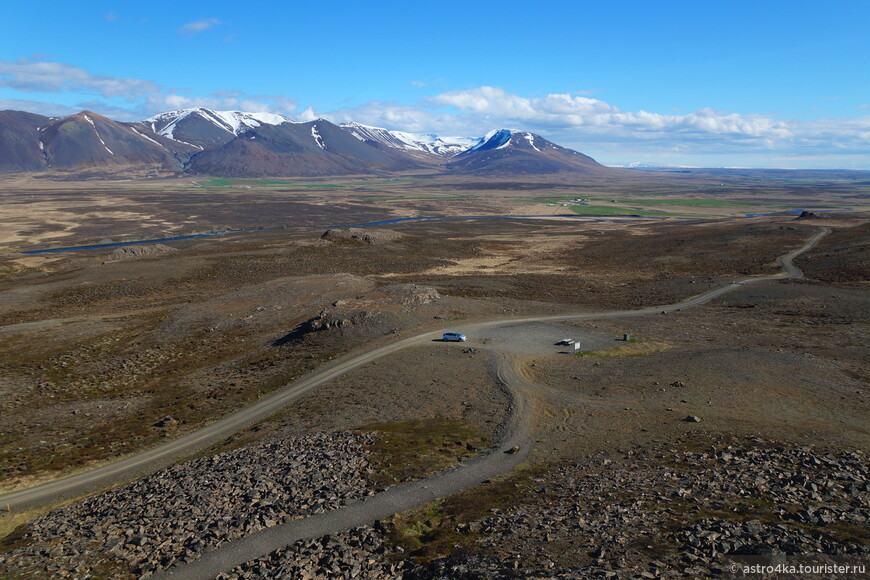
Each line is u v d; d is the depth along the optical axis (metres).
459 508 32.84
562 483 35.62
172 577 27.27
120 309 113.88
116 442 53.62
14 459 50.44
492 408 53.16
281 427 52.62
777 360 63.75
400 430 48.56
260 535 30.92
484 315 93.44
